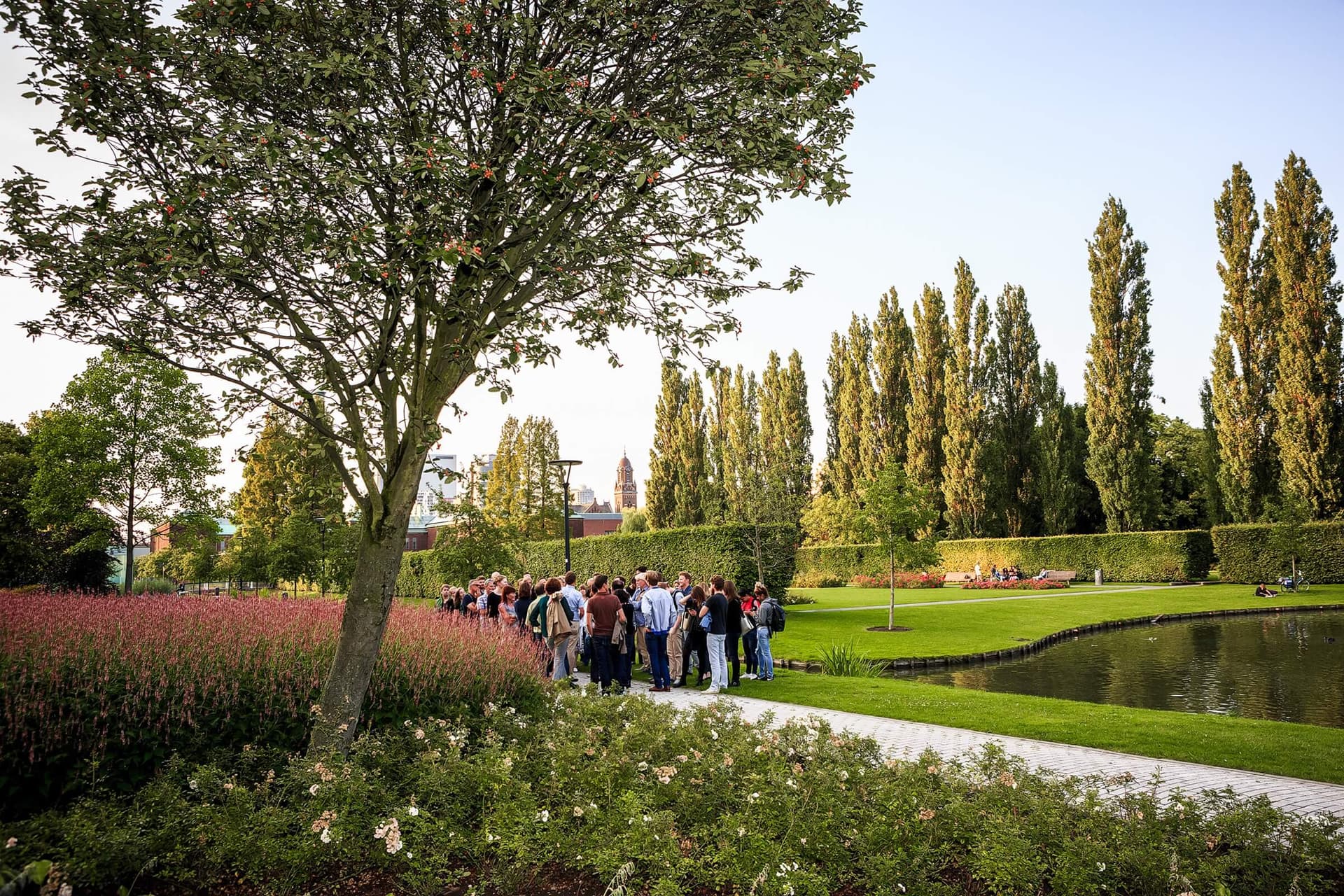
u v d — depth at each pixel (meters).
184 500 26.31
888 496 24.95
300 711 6.15
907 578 43.97
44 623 5.84
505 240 5.86
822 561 48.94
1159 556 41.72
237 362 6.49
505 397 5.94
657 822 4.45
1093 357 46.31
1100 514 51.91
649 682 14.00
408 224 4.99
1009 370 50.22
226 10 5.00
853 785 5.25
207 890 4.11
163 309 5.59
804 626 24.50
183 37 5.28
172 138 5.50
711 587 13.22
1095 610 28.34
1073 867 4.04
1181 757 8.35
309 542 26.66
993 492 49.25
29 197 5.23
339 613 7.91
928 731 9.77
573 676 14.59
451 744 5.82
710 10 5.73
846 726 10.02
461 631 8.40
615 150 5.30
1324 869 4.29
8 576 30.03
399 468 5.99
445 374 6.08
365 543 6.01
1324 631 23.00
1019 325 49.97
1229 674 16.30
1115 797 5.64
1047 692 15.06
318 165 5.44
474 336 5.57
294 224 5.65
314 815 4.54
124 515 26.55
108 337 5.73
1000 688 15.54
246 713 5.99
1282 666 17.02
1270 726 9.92
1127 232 45.44
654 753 5.94
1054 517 48.50
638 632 15.26
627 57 5.85
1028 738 9.32
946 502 50.62
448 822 4.65
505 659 8.09
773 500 33.84
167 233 5.10
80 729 5.11
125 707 5.33
